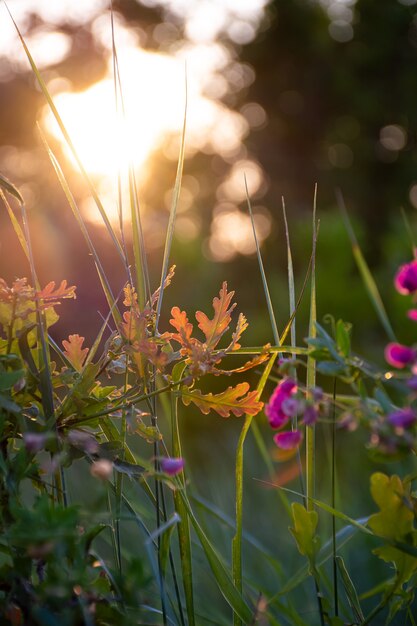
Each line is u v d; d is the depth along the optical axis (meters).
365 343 3.04
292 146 9.95
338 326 1.06
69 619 0.97
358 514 1.95
